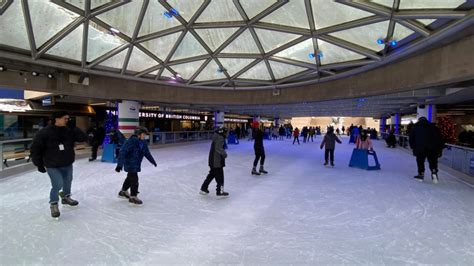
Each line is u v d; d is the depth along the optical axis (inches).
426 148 332.5
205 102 796.0
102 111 1022.4
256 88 739.4
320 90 650.8
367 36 418.6
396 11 330.6
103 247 149.2
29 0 368.5
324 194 271.4
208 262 134.3
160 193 269.0
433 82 376.5
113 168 412.5
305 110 1389.0
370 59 479.2
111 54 521.7
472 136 685.3
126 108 697.6
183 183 315.3
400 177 367.6
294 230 177.5
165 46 554.3
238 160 535.8
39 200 236.2
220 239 162.1
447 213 214.4
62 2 381.1
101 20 441.7
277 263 134.0
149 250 146.6
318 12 411.8
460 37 327.6
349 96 573.0
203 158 551.5
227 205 231.1
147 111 1109.7
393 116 1513.3
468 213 214.5
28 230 170.6
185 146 875.4
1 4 348.2
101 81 624.1
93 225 181.2
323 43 489.7
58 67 510.6
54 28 428.5
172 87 749.9
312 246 153.9
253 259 137.9
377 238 165.8
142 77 647.8
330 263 134.5
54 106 882.8
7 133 701.9
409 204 238.5
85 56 509.4
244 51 585.3
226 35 538.6
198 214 207.2
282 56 576.1
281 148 832.9
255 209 221.5
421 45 363.6
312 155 639.1
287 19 452.8
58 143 193.9
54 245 150.4
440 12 292.8
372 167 430.3
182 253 143.6
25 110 827.4
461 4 278.7
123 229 175.3
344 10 382.6
